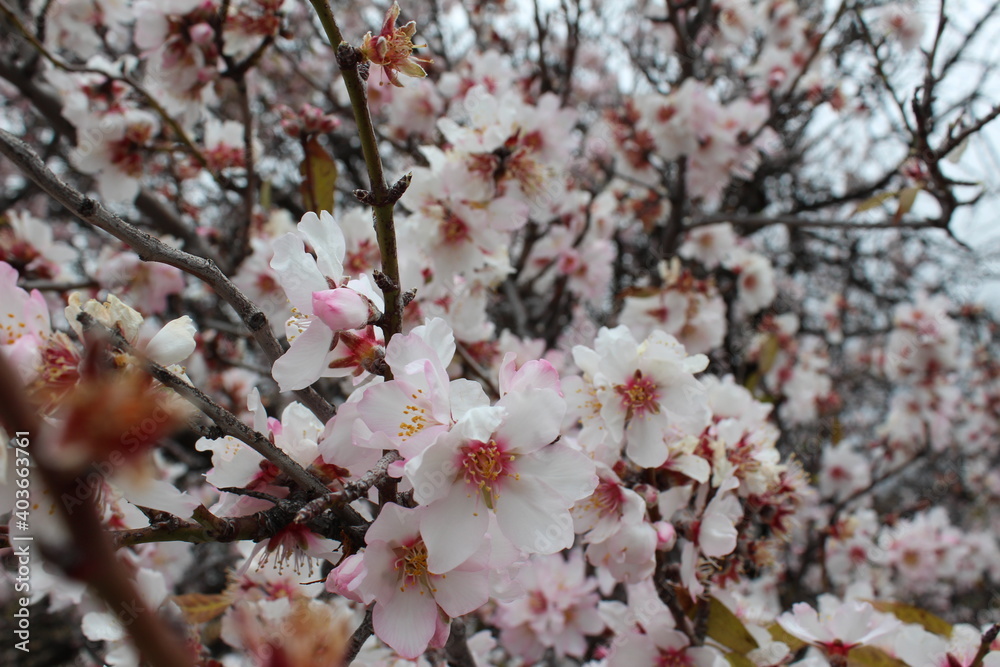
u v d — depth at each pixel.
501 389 1.34
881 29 5.05
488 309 4.80
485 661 2.68
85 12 3.77
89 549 0.47
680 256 5.29
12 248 3.38
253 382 4.52
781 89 5.57
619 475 2.06
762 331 5.61
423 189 2.85
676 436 2.10
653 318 4.09
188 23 2.99
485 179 2.86
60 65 2.92
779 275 7.65
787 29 5.49
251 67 3.09
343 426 1.37
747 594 4.47
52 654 4.76
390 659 2.02
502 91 4.17
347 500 1.14
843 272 7.76
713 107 4.41
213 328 4.16
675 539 2.03
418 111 4.32
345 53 1.19
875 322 7.68
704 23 5.55
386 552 1.28
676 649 2.14
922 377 5.30
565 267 4.59
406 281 2.81
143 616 0.49
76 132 3.72
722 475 2.04
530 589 3.18
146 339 1.22
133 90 3.48
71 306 1.19
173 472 3.76
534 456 1.33
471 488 1.29
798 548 5.26
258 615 1.76
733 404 2.38
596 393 2.02
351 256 2.88
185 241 4.03
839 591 4.73
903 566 5.00
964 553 5.02
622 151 5.00
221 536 1.21
